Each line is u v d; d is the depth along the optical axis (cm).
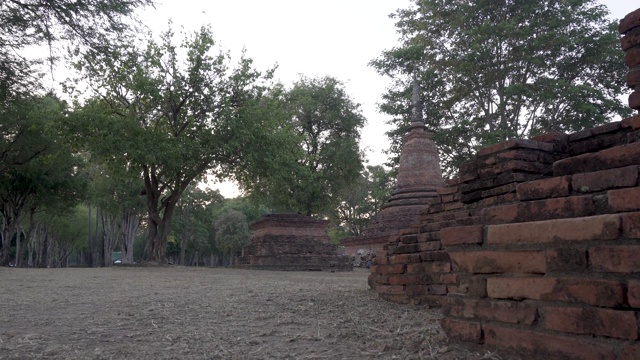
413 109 2714
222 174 2338
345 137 3831
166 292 888
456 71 2636
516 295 327
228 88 2217
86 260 7250
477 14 2605
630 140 392
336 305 679
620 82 2555
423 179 2622
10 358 378
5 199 3173
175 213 5712
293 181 2519
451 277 595
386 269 715
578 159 349
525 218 336
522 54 2438
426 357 358
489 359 331
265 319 567
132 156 1934
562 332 294
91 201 3888
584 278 286
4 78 1594
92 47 1460
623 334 261
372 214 5425
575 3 2419
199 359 379
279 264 2453
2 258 3152
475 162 529
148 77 2089
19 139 2638
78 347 419
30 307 672
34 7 1337
